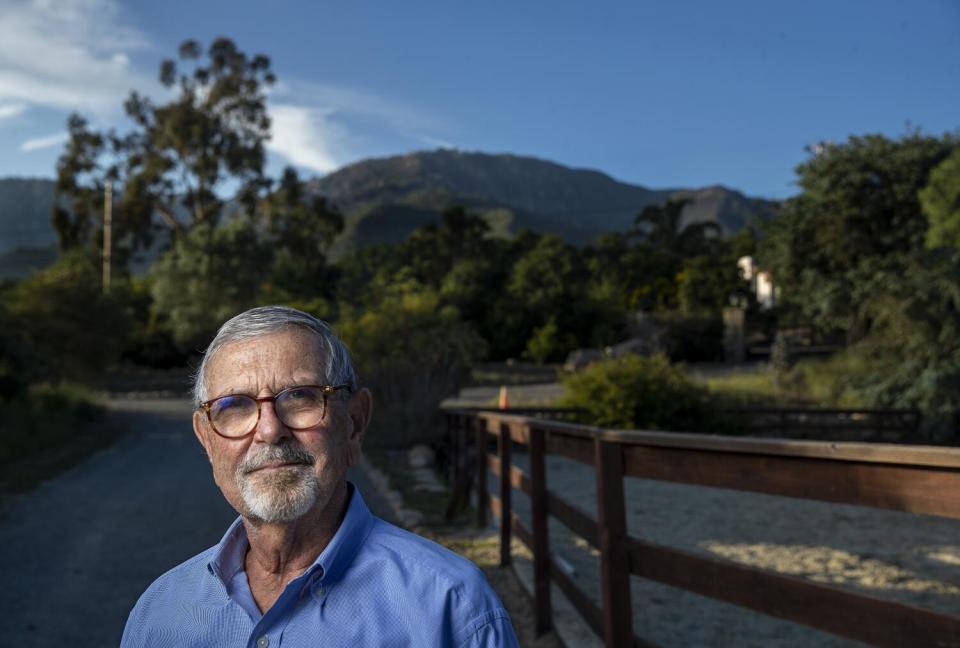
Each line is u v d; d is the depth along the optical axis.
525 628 5.05
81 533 8.56
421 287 47.59
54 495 11.22
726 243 85.62
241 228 50.19
